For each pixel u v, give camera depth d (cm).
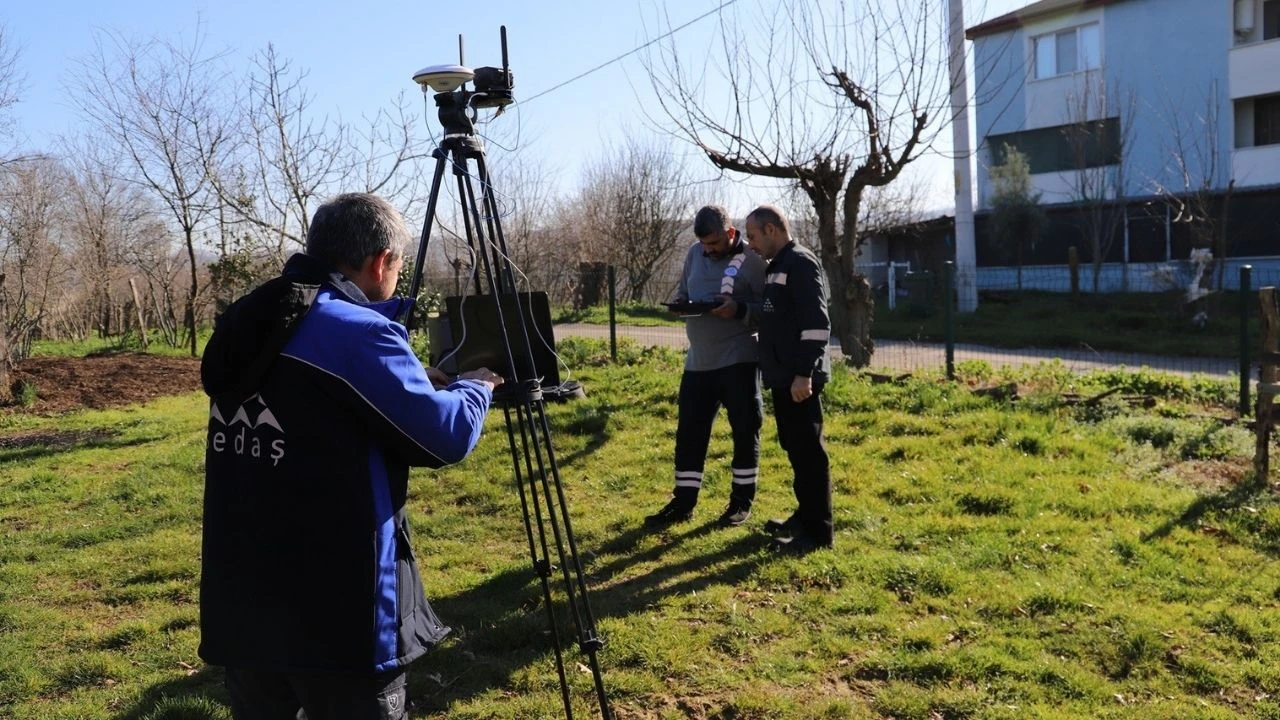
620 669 404
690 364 580
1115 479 623
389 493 227
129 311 2336
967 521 559
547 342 324
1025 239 2517
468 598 485
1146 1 2506
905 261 3025
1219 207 2388
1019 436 710
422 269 312
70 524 659
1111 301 2125
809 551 518
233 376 221
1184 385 912
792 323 507
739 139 1171
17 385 1252
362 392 219
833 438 757
